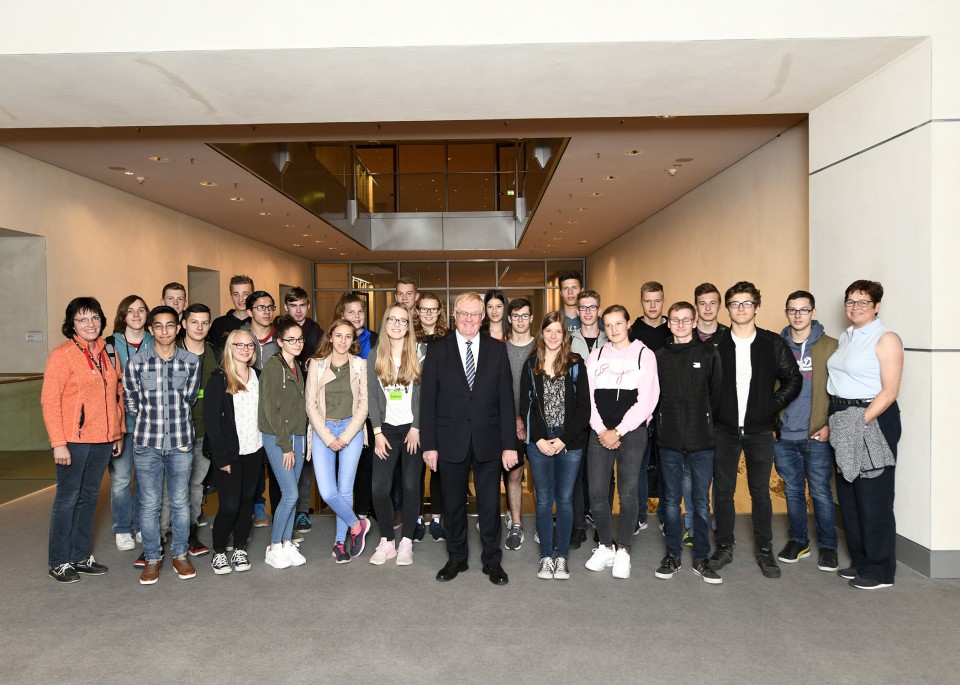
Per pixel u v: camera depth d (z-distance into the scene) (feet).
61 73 12.60
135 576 12.70
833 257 14.58
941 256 11.88
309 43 11.71
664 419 12.51
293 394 12.94
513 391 13.37
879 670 8.92
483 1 11.76
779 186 21.77
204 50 11.72
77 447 12.30
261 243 46.88
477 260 59.11
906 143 12.43
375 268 58.90
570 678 8.75
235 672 8.98
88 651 9.64
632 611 10.86
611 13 11.80
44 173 23.62
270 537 15.12
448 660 9.25
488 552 12.58
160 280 32.19
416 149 52.37
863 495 11.73
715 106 15.02
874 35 11.82
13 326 23.67
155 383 12.23
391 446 13.33
